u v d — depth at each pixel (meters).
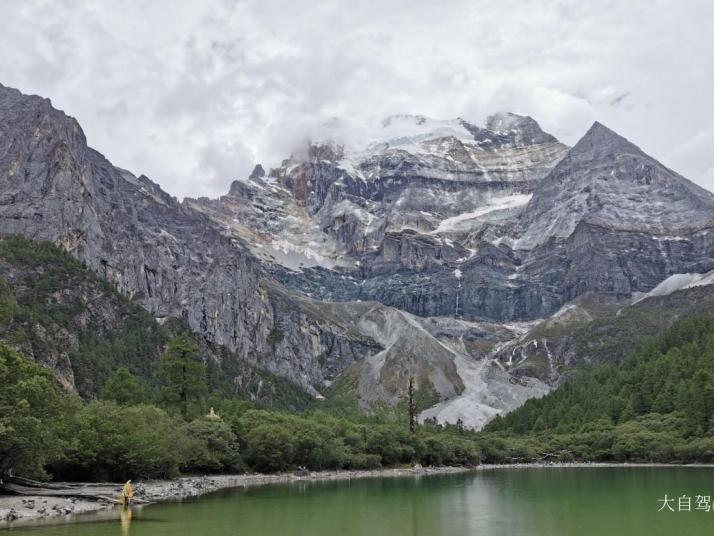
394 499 148.00
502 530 106.56
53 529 93.94
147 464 161.38
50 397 125.62
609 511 128.62
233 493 156.75
